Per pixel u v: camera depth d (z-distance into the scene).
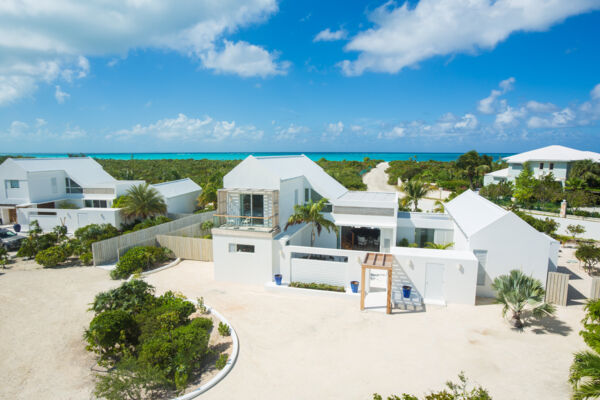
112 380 10.34
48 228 33.62
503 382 11.76
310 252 20.02
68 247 25.08
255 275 20.95
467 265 17.42
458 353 13.51
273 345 14.20
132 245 26.05
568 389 11.34
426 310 17.12
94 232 27.28
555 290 17.56
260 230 20.72
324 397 11.12
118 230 32.28
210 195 40.03
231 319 16.39
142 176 69.50
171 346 11.93
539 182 44.81
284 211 22.91
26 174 34.75
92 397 11.00
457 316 16.47
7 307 17.36
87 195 38.34
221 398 11.08
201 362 13.00
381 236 24.98
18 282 20.86
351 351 13.76
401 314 16.77
